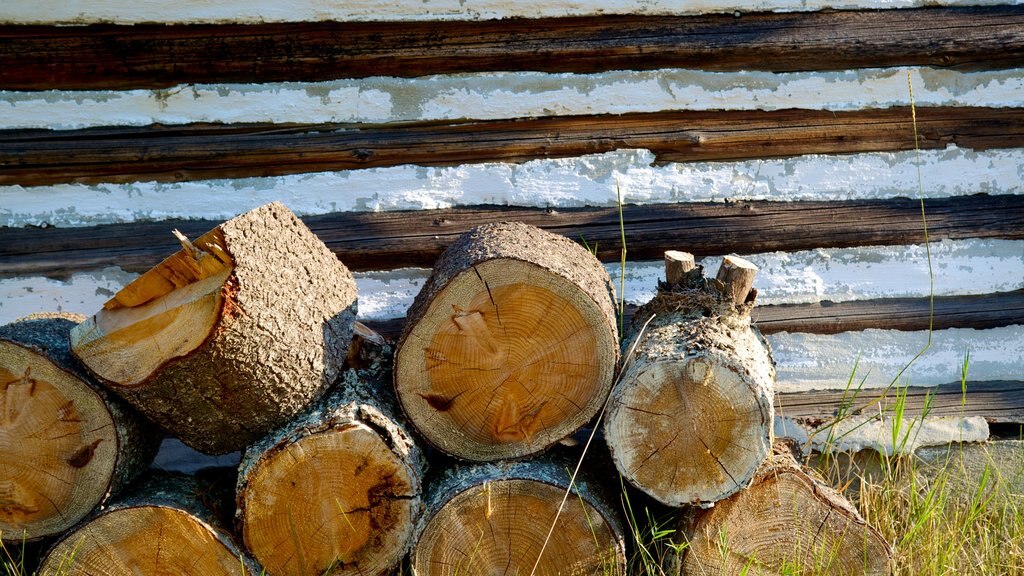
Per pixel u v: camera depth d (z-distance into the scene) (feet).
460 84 7.74
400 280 7.97
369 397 6.66
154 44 7.50
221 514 6.73
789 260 8.09
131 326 6.21
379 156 7.79
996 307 8.13
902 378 8.14
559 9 7.65
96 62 7.50
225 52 7.55
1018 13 7.90
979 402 8.11
